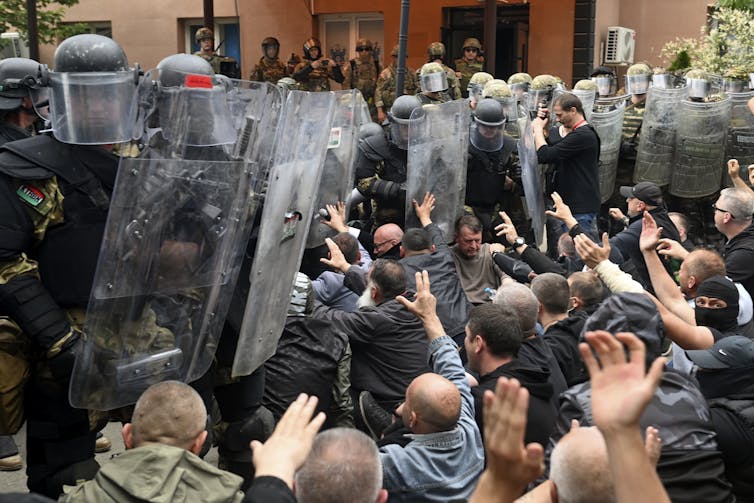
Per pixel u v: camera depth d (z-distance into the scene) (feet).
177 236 10.63
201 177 10.69
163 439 9.13
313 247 20.27
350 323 15.05
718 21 44.83
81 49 10.56
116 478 8.44
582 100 32.19
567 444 7.64
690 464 9.12
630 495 6.38
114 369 10.61
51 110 10.74
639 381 6.59
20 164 10.62
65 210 10.89
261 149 11.46
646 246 13.89
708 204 30.30
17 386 11.18
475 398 12.11
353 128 20.22
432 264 17.31
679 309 13.62
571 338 14.01
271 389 14.16
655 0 53.42
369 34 53.21
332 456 7.96
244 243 11.41
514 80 31.81
